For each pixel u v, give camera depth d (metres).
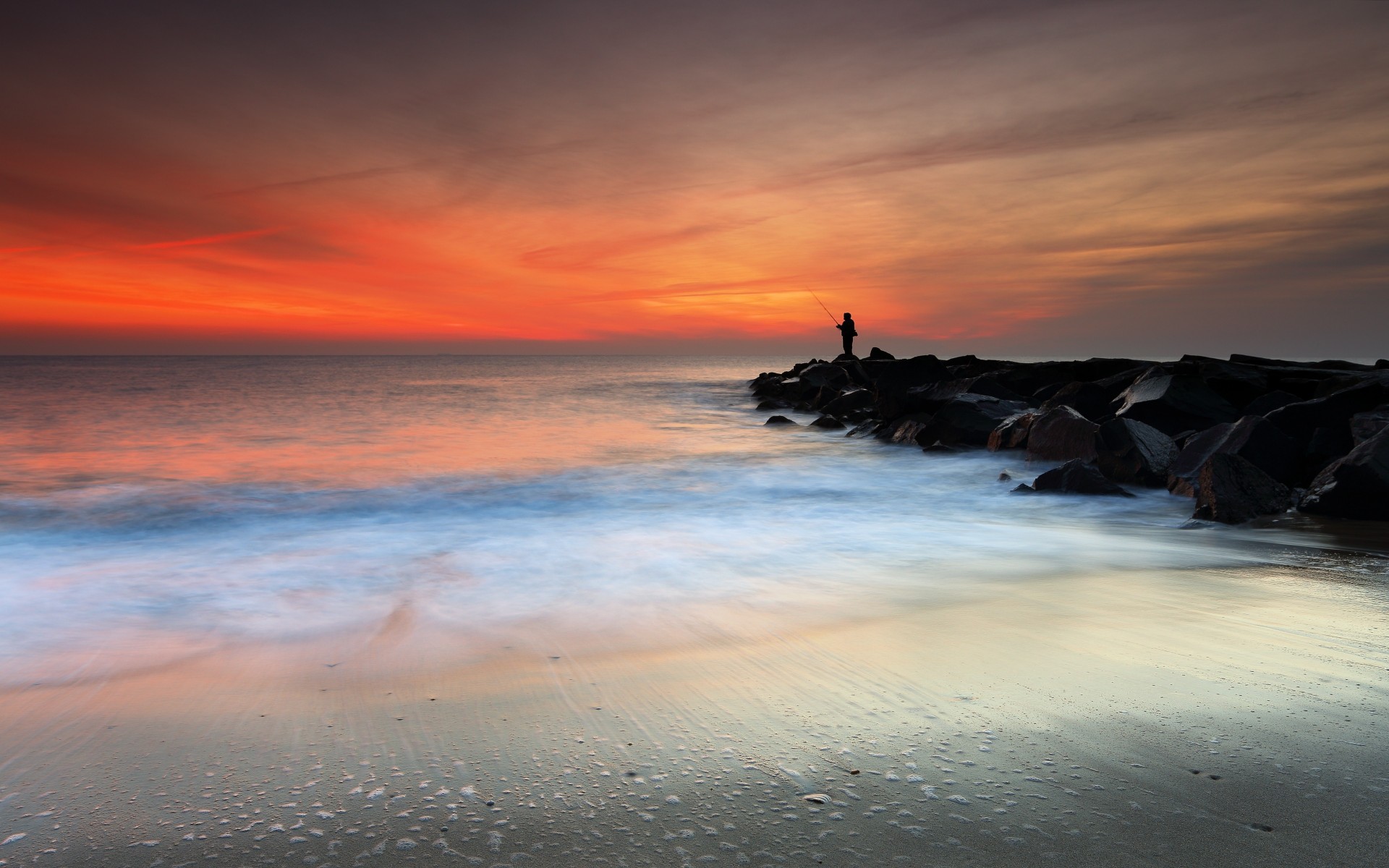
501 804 2.32
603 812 2.26
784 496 10.75
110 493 10.79
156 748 2.79
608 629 4.40
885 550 6.91
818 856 2.02
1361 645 3.76
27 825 2.26
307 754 2.71
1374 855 1.98
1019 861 1.98
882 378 21.55
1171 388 12.83
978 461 13.45
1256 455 9.37
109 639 4.37
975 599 4.92
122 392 34.59
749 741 2.74
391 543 7.52
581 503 10.23
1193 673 3.36
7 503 10.04
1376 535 7.16
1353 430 9.39
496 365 136.25
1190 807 2.23
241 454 15.11
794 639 4.05
